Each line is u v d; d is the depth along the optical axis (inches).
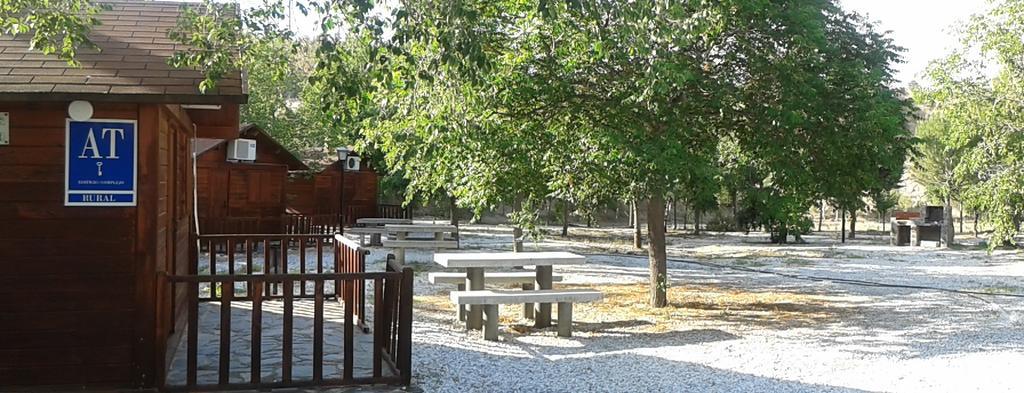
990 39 565.0
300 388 248.5
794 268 751.7
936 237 1120.2
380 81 258.2
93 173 237.9
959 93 581.3
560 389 268.5
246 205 813.9
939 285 610.9
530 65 397.7
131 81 236.1
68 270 238.4
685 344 354.3
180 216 340.8
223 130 370.3
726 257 890.7
